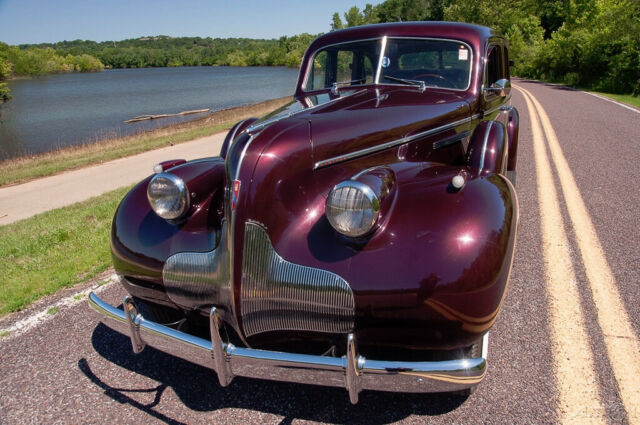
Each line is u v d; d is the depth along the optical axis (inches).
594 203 213.3
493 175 103.9
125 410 99.7
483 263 80.8
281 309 88.7
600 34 1024.9
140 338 96.3
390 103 128.3
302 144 97.0
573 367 106.3
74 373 112.1
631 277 144.9
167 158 389.7
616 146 339.0
